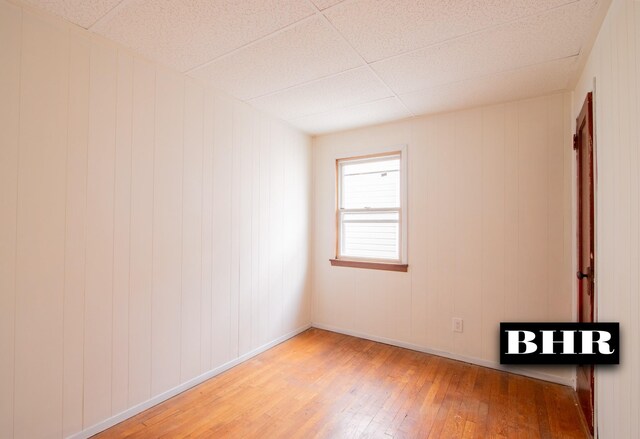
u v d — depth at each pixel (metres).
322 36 1.79
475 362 2.76
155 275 2.12
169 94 2.20
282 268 3.27
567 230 2.43
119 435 1.82
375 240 3.38
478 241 2.77
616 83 1.40
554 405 2.13
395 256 3.25
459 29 1.71
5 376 1.50
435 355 2.94
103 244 1.86
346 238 3.57
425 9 1.55
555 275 2.47
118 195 1.92
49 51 1.64
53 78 1.65
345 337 3.40
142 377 2.05
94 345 1.82
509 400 2.19
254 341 2.92
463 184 2.84
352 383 2.43
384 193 3.33
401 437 1.82
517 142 2.62
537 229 2.54
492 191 2.71
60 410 1.68
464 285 2.82
